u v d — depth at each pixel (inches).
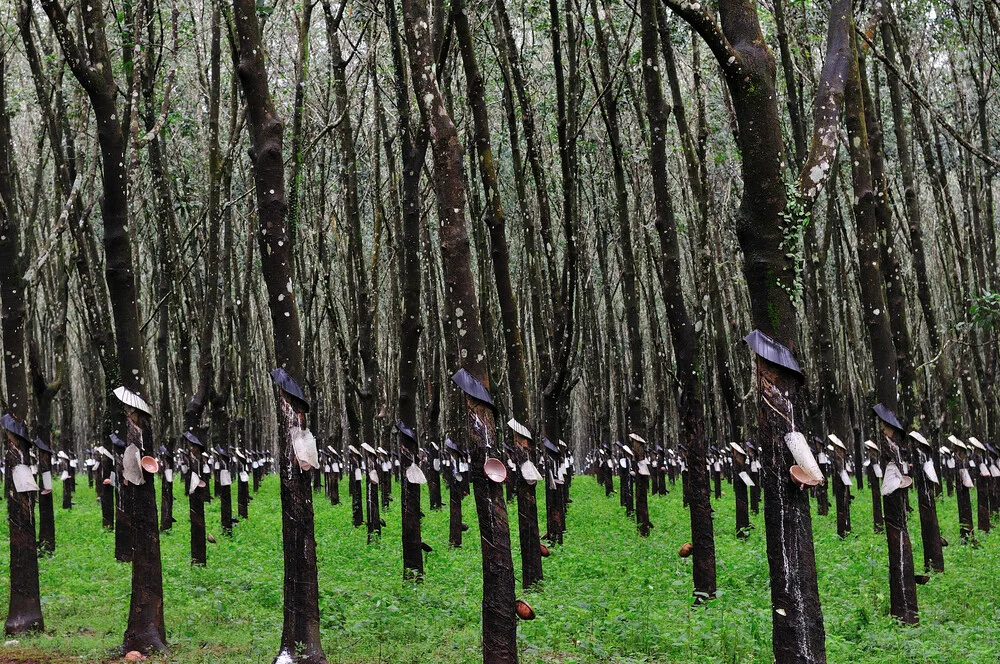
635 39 661.3
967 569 515.2
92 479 1502.2
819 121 233.5
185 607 453.1
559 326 639.1
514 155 623.8
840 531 690.8
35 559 408.5
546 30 647.8
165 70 758.5
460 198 301.0
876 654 346.3
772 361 219.9
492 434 292.2
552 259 617.0
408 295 546.9
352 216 719.7
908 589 401.7
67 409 1213.7
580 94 655.1
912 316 930.7
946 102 847.1
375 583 530.6
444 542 742.5
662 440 1211.9
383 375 1244.5
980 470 697.0
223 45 783.7
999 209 1154.7
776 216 224.2
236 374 1277.1
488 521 289.3
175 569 566.6
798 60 641.0
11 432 404.2
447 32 455.2
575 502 1130.0
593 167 949.8
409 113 550.0
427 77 300.0
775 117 227.3
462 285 298.7
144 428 369.1
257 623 415.2
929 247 1185.4
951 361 900.0
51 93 631.8
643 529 762.2
